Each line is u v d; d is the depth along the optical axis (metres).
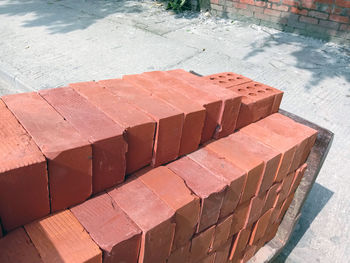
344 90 4.95
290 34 6.89
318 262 2.72
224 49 6.16
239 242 1.95
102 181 1.30
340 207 3.17
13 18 7.47
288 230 2.43
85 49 5.95
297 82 5.08
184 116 1.48
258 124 2.04
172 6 8.25
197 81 1.90
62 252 1.06
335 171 3.51
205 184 1.45
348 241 2.89
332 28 6.35
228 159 1.65
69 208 1.23
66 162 1.12
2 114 1.28
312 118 4.23
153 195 1.34
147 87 1.72
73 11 8.09
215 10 7.89
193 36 6.74
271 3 6.92
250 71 5.34
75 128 1.25
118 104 1.48
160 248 1.29
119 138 1.25
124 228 1.17
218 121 1.75
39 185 1.09
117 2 8.88
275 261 2.73
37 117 1.29
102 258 1.10
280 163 1.79
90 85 1.66
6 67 5.10
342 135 3.97
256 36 6.80
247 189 1.66
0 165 0.99
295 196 2.31
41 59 5.46
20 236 1.09
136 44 6.25
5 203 1.03
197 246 1.56
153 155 1.49
